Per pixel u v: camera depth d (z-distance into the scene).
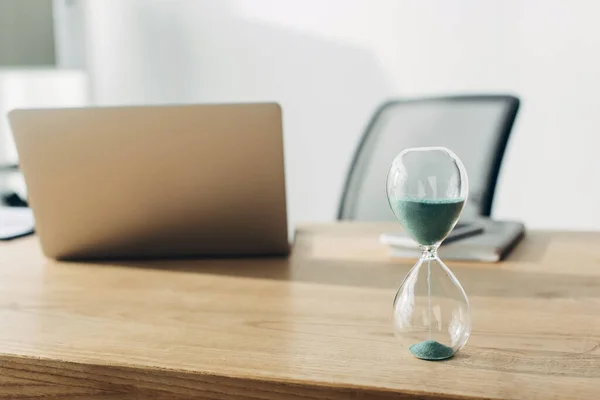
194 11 2.64
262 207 0.93
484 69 2.34
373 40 2.45
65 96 2.68
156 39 2.71
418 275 0.58
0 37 2.87
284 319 0.67
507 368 0.53
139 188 0.92
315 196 2.61
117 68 2.78
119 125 0.89
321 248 1.04
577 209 2.30
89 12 2.79
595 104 2.22
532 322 0.65
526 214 2.36
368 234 1.15
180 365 0.55
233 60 2.62
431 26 2.38
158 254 0.98
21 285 0.84
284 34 2.55
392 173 0.57
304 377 0.52
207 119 0.88
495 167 1.33
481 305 0.71
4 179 2.74
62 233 0.95
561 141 2.28
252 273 0.88
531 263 0.90
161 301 0.75
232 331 0.64
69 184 0.92
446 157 0.55
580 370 0.52
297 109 2.58
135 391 0.56
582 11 2.20
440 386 0.49
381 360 0.55
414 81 2.43
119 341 0.62
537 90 2.29
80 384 0.57
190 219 0.94
